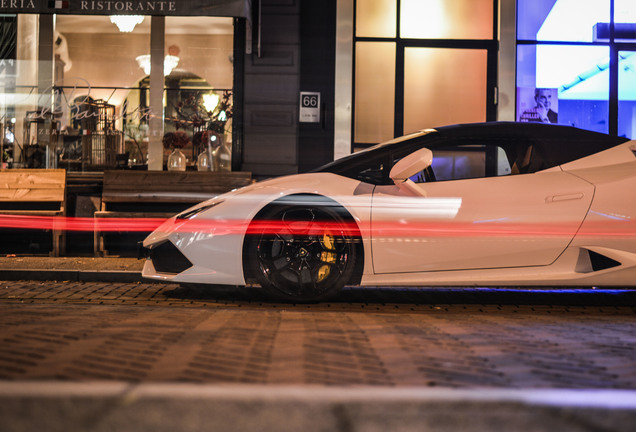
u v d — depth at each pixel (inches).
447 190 167.2
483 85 333.4
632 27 333.4
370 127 331.3
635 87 334.3
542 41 332.2
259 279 166.6
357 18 331.0
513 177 169.9
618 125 334.3
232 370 81.4
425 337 109.5
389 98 331.6
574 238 165.3
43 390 66.9
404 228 165.2
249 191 170.6
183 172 279.3
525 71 332.2
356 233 165.5
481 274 165.9
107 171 279.6
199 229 167.3
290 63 325.4
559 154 172.6
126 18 327.6
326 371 81.5
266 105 325.1
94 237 272.8
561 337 113.3
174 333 108.6
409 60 332.2
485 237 164.6
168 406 60.9
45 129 322.0
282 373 80.0
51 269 218.4
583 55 333.4
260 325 121.6
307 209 166.1
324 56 325.7
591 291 203.6
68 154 321.1
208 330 112.7
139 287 199.3
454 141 174.1
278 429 54.4
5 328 109.7
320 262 166.9
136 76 327.0
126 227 271.0
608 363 91.4
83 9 271.9
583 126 334.0
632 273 167.2
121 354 90.0
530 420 57.7
